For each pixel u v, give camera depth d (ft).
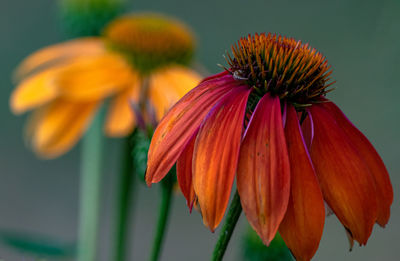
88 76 1.49
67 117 1.52
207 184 0.89
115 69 1.52
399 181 2.43
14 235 1.36
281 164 0.89
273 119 0.92
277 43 0.98
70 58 1.58
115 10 1.80
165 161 0.91
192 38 1.69
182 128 0.92
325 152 0.94
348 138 0.94
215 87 0.95
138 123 1.14
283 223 0.89
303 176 0.90
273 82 0.96
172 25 1.63
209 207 0.88
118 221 1.38
